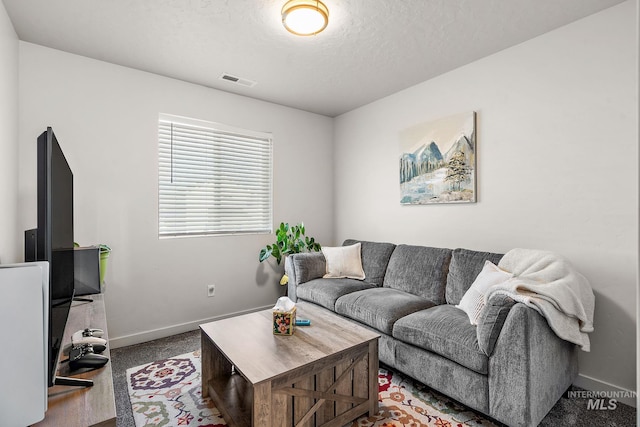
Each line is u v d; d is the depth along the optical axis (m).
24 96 2.39
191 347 2.79
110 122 2.75
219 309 3.36
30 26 2.21
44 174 1.11
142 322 2.91
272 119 3.77
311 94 3.50
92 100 2.67
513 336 1.63
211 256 3.31
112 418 0.95
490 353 1.71
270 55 2.63
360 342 1.77
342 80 3.13
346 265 3.32
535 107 2.37
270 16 2.11
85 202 2.64
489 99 2.65
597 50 2.08
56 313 1.18
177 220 3.15
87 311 1.92
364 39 2.39
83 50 2.54
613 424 1.75
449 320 2.05
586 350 1.80
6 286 0.81
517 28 2.25
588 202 2.12
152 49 2.54
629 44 1.96
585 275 2.13
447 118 2.93
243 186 3.58
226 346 1.71
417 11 2.05
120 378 2.26
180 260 3.12
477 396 1.76
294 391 1.52
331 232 4.30
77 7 2.01
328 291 2.89
